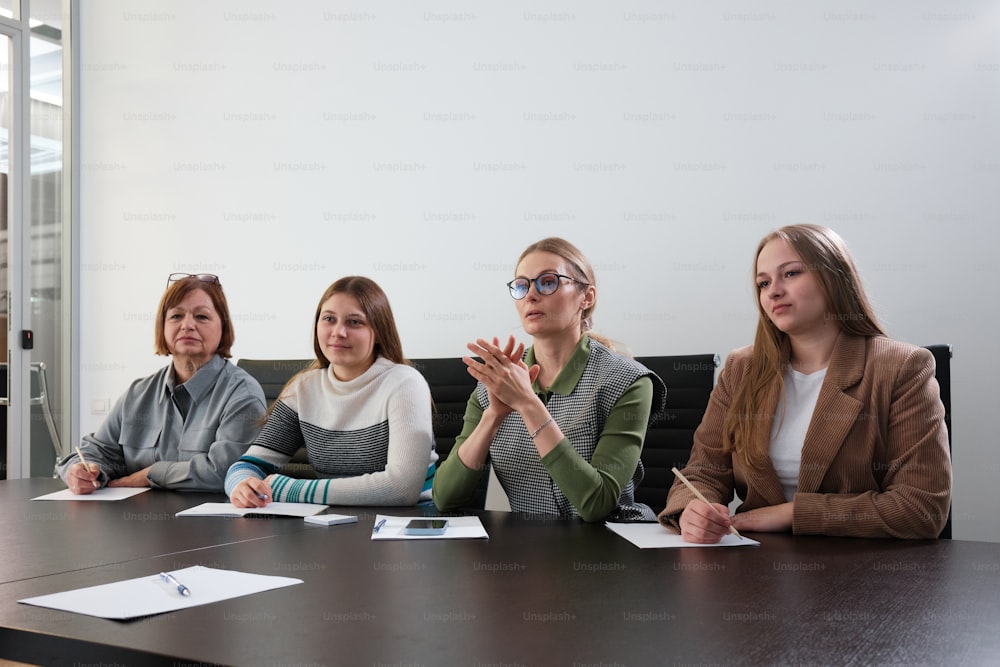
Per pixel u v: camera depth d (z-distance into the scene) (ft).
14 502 6.79
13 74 14.34
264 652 2.78
